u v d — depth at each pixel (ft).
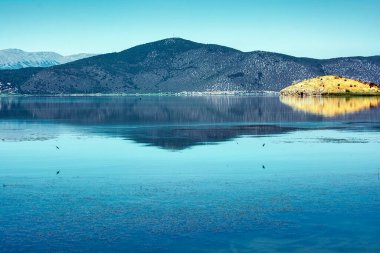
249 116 446.60
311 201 118.01
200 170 162.40
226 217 105.70
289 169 162.81
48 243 91.15
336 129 306.14
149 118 440.86
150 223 102.06
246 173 156.04
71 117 468.75
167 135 283.18
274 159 184.96
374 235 94.32
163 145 233.76
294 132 291.38
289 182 140.77
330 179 144.56
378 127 314.76
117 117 461.37
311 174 153.17
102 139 264.72
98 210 111.86
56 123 390.01
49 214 108.99
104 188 134.92
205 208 112.88
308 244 90.33
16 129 335.88
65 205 116.47
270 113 486.38
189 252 87.10
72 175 155.63
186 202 118.42
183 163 177.37
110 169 166.20
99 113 539.70
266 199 120.47
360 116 416.87
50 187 136.87
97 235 95.20
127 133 298.35
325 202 116.88
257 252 87.04
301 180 143.54
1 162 184.34
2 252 86.94
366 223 100.94
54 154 205.57
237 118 422.82
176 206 114.83
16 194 128.36
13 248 88.84
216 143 239.91
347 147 217.77
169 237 94.02
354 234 94.89
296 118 407.44
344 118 396.57
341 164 171.94
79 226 100.48
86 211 111.14
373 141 239.30
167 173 157.28
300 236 94.17
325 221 102.42
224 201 119.03
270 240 92.32
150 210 111.65
